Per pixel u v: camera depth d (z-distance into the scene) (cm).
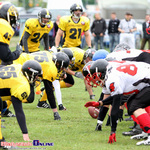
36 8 8812
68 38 3112
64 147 1598
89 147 1592
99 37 5672
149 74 1659
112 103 1684
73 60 2236
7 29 1730
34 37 2839
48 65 2080
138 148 1591
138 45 6894
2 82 1566
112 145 1634
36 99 2802
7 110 2194
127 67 1644
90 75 1648
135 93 1700
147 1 9969
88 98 2845
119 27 5453
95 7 11288
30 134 1819
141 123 1667
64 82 2667
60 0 4897
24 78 1599
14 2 10856
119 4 9881
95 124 2061
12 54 1775
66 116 2241
